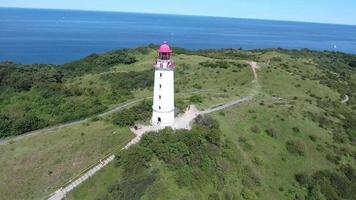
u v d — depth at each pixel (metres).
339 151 93.69
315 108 115.38
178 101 104.12
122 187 63.00
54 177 68.25
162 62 77.69
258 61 187.00
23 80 142.12
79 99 127.56
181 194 63.22
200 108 98.31
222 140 80.69
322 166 87.06
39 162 72.12
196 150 72.81
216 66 163.88
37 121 102.44
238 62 168.50
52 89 136.75
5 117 105.25
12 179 68.25
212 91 127.25
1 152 77.19
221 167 73.44
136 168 66.50
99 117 96.19
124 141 75.62
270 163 82.62
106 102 122.81
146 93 136.00
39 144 79.50
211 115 91.31
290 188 78.62
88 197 63.03
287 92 132.38
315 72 176.88
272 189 76.81
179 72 162.38
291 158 86.25
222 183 70.69
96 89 145.75
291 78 150.62
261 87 132.62
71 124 95.31
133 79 157.38
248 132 89.38
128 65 193.50
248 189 73.12
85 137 79.06
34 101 126.69
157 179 64.44
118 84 152.00
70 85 156.00
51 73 165.00
